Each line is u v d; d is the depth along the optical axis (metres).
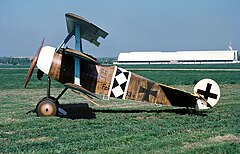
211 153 7.71
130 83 13.46
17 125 10.93
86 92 11.38
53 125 10.95
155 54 156.62
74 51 11.73
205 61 147.88
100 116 12.98
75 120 11.91
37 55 12.87
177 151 7.81
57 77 12.88
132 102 18.00
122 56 158.50
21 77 45.19
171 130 10.13
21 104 17.05
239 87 27.50
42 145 8.40
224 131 9.99
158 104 13.70
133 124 11.26
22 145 8.39
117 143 8.59
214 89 13.71
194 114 13.49
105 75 13.31
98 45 14.34
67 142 8.73
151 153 7.65
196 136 9.36
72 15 11.45
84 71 13.14
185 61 151.50
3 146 8.32
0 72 64.00
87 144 8.45
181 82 33.97
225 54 147.25
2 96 21.42
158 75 48.59
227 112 13.96
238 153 7.70
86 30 12.83
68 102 17.86
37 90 26.00
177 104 13.78
